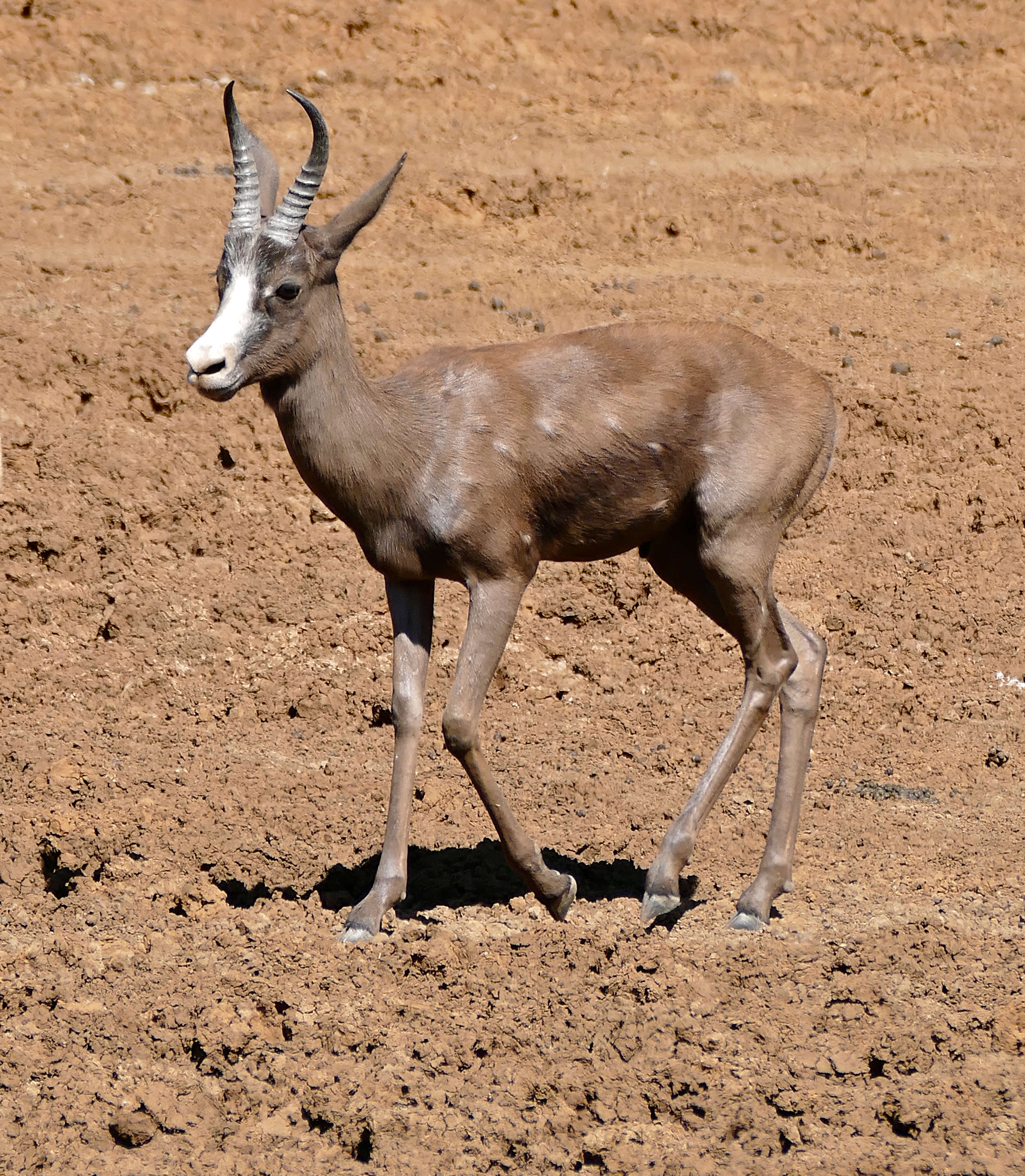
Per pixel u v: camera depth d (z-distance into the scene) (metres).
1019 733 32.38
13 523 36.56
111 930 22.31
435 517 21.88
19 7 64.81
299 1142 18.08
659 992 20.62
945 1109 18.38
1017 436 43.62
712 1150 17.88
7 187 55.41
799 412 23.55
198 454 39.72
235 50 65.81
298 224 21.03
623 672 34.78
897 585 38.44
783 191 60.66
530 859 22.47
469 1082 18.95
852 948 22.11
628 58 68.94
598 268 54.72
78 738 30.14
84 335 42.72
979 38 71.38
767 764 30.78
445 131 63.28
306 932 22.19
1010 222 59.19
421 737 31.03
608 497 22.88
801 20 71.25
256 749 30.44
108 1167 17.50
